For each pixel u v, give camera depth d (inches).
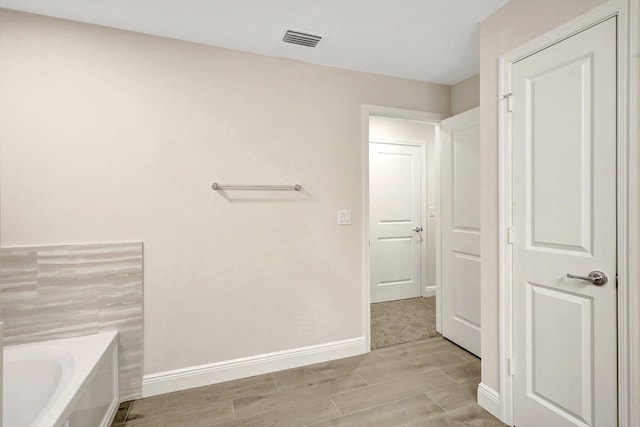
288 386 81.5
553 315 57.7
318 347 94.0
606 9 48.8
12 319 67.4
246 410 72.1
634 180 46.1
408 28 75.6
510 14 64.9
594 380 51.6
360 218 99.1
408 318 129.1
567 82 54.6
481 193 71.9
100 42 73.2
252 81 86.3
